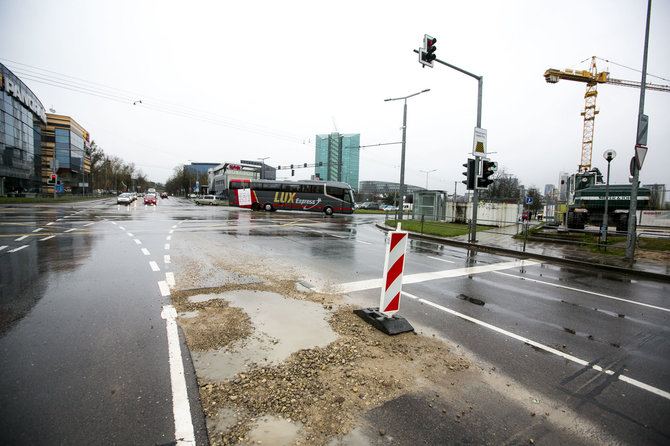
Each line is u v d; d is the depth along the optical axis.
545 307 5.93
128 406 2.69
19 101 48.97
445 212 26.94
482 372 3.51
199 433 2.43
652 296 7.09
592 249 12.93
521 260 11.20
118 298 5.29
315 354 3.68
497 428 2.64
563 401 3.06
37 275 6.62
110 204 42.69
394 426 2.60
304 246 11.77
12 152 47.19
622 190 17.06
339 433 2.50
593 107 65.62
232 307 5.03
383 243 13.75
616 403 3.07
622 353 4.15
